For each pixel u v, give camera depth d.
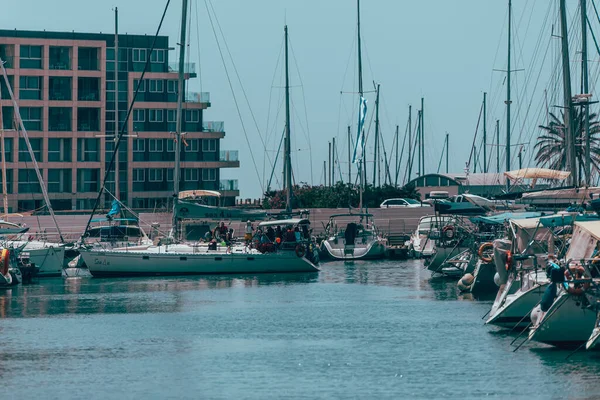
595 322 59.56
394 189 198.75
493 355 61.97
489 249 92.38
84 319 80.38
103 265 114.44
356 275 117.81
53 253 115.94
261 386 55.62
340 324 76.50
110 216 128.50
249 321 78.75
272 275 117.25
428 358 61.91
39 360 63.00
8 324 77.81
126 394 54.19
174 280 111.38
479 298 91.75
